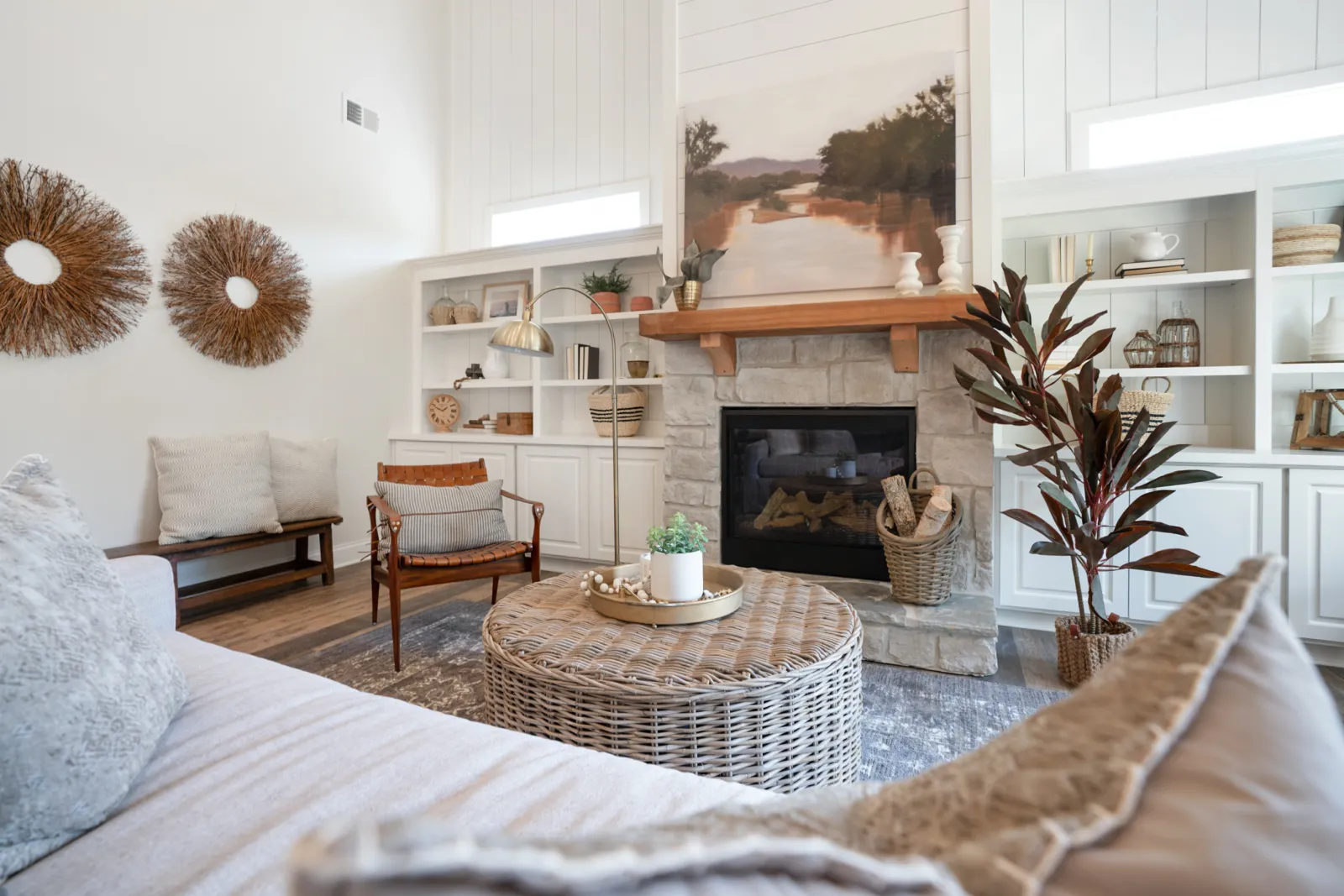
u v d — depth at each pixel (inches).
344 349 170.9
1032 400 91.7
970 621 98.0
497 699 62.7
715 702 53.1
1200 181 108.3
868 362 118.2
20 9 114.0
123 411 127.0
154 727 34.5
